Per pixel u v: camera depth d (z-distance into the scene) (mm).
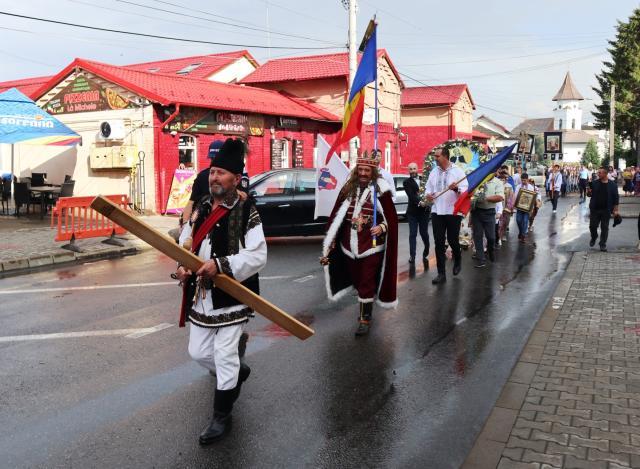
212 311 3822
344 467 3635
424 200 9203
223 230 3754
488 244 10883
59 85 20703
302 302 7723
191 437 3982
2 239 12641
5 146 22312
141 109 18703
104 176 19781
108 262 10758
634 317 6672
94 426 4133
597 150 115812
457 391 4793
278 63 32031
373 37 6328
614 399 4395
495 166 8711
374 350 5809
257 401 4578
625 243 13438
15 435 3994
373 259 6309
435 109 40438
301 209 13000
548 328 6281
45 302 7629
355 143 19266
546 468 3445
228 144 3740
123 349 5758
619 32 57469
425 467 3633
